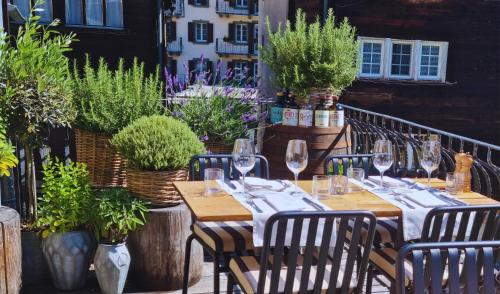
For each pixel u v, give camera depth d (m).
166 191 2.89
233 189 2.48
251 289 2.02
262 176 3.05
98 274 2.78
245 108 4.45
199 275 3.06
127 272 2.82
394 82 7.72
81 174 3.02
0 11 3.35
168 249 2.88
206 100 4.30
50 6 8.48
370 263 2.50
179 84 4.46
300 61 3.95
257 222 2.03
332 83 3.96
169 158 2.84
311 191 2.52
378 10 7.54
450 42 7.91
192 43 31.59
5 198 3.19
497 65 8.14
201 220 2.00
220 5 31.53
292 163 2.54
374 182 2.74
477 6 7.90
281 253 1.88
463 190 2.59
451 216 2.03
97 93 3.63
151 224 2.86
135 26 8.79
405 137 4.24
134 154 2.82
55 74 2.94
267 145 4.12
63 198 2.85
